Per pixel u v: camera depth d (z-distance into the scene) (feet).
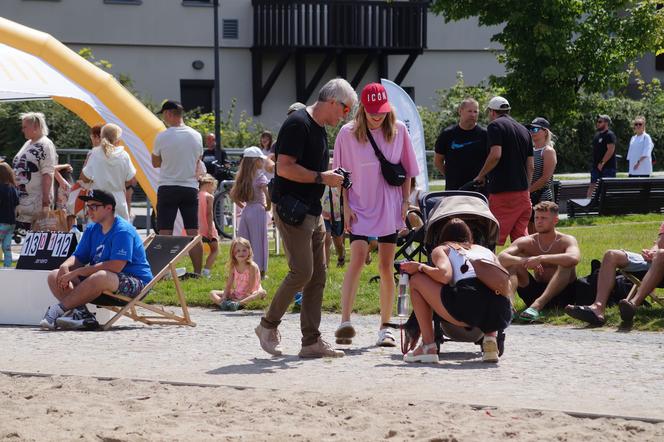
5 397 48.62
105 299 73.15
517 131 81.61
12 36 124.77
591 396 47.55
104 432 41.91
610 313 71.56
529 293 75.56
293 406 45.73
